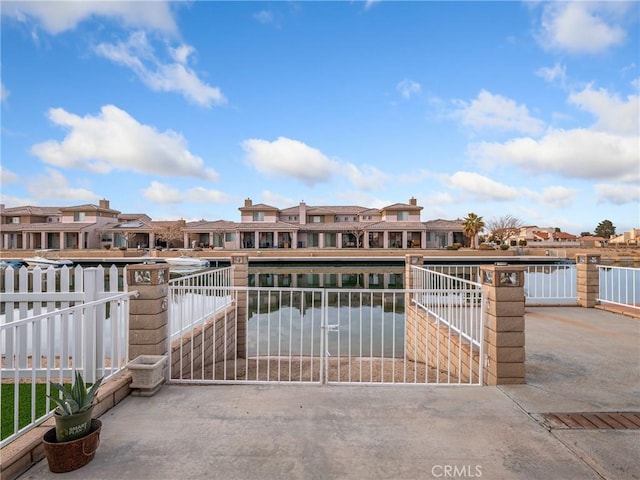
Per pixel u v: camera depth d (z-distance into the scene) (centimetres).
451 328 479
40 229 3912
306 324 958
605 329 562
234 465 210
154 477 198
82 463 206
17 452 201
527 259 2880
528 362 407
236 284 686
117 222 4569
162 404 300
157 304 347
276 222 4200
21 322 221
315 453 224
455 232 4238
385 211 4266
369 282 2039
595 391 326
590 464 211
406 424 263
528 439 241
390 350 732
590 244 4709
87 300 347
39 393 317
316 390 334
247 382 354
